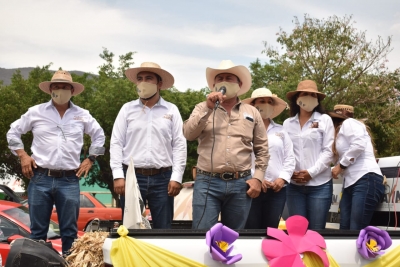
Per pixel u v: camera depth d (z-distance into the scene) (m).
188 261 3.74
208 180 5.18
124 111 6.20
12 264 4.33
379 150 21.09
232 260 3.76
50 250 4.50
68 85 6.42
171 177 6.11
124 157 6.14
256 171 5.37
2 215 8.67
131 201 4.48
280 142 6.60
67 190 6.31
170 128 6.20
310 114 6.86
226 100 5.43
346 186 6.39
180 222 7.48
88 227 5.59
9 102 25.55
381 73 20.69
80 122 6.55
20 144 6.40
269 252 3.92
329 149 6.59
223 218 5.33
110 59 26.95
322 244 4.10
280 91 19.91
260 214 6.55
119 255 3.69
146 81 6.12
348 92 20.20
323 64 20.23
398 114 21.52
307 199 6.59
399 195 6.13
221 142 5.19
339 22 20.77
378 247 4.21
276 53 21.39
